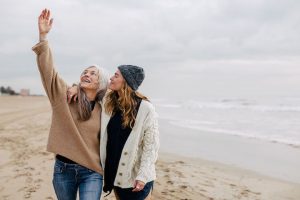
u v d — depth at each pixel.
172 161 8.46
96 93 3.09
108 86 3.10
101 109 3.10
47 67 2.89
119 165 2.94
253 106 45.28
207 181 6.64
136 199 3.00
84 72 3.07
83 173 2.96
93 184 2.94
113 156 2.96
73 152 2.92
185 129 16.16
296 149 10.70
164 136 13.59
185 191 5.85
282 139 12.91
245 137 13.41
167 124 18.83
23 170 6.58
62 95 2.96
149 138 2.98
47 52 2.89
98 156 3.03
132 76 2.93
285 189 6.36
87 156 2.94
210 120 21.89
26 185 5.62
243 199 5.68
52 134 2.97
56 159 3.02
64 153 2.91
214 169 7.77
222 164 8.36
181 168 7.64
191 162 8.45
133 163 2.99
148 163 2.94
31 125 14.27
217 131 15.40
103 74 3.05
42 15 2.90
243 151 10.30
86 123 2.98
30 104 34.62
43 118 17.64
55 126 2.98
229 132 15.00
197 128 16.64
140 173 2.90
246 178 7.08
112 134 2.97
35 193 5.23
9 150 8.57
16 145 9.31
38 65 2.91
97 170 2.99
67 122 2.93
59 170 2.98
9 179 5.95
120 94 2.96
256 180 6.96
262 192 6.14
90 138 3.00
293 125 18.12
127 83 2.94
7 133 11.63
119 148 2.94
